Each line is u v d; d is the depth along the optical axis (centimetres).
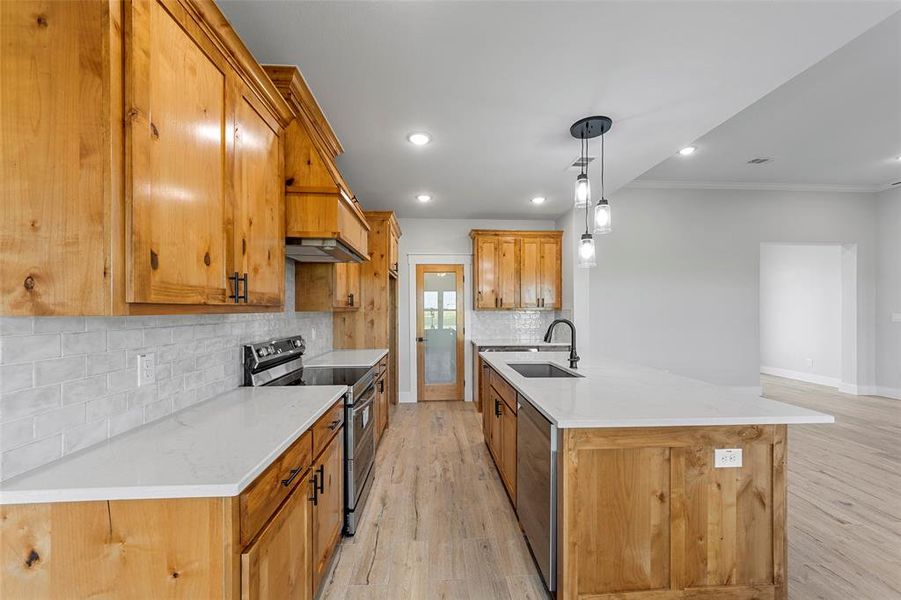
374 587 186
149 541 97
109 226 93
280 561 126
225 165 140
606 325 506
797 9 159
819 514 245
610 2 157
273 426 145
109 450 120
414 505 261
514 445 239
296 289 309
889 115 314
